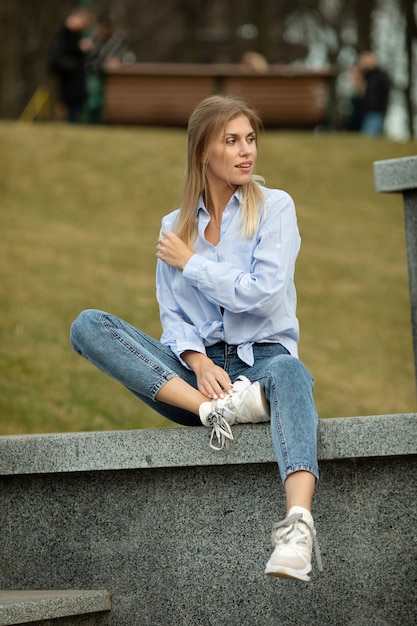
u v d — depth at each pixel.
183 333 5.91
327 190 20.56
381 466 5.46
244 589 5.59
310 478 5.09
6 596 5.48
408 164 6.74
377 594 5.43
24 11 40.41
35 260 14.91
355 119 26.69
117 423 10.22
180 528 5.70
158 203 18.78
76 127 22.36
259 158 21.64
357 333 14.03
